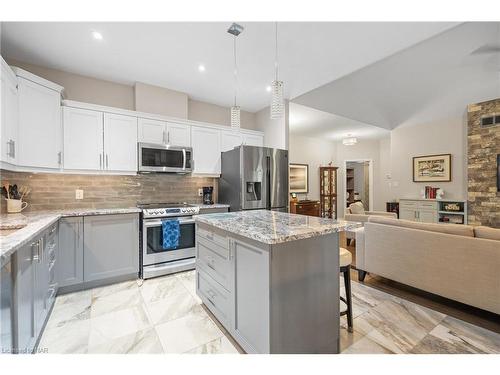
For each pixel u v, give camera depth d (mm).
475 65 3502
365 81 4094
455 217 4969
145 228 2939
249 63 2855
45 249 1923
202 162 3779
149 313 2166
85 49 2539
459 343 1748
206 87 3551
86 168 2883
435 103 4797
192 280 2932
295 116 4980
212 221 1880
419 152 5758
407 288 2717
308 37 2352
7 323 1245
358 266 2928
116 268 2812
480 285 1978
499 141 4230
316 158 7543
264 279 1396
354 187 8711
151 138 3332
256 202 3650
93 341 1771
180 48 2531
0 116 1939
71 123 2793
